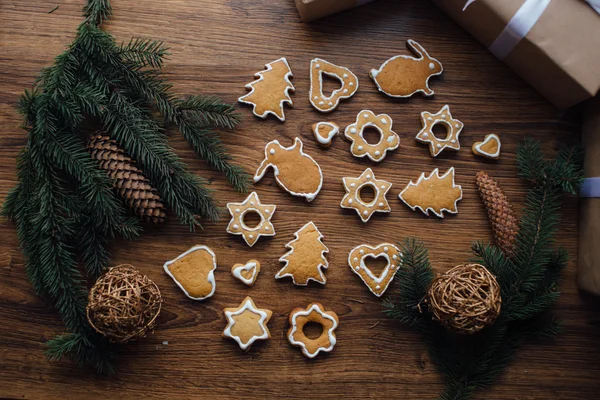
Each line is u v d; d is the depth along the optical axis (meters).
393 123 0.94
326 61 0.94
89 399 0.89
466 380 0.89
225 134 0.92
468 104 0.95
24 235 0.85
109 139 0.87
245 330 0.89
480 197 0.94
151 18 0.92
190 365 0.90
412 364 0.92
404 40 0.95
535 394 0.92
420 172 0.94
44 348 0.89
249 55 0.93
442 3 0.94
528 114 0.95
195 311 0.90
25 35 0.91
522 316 0.88
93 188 0.83
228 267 0.91
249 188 0.92
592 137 0.92
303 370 0.91
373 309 0.92
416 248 0.89
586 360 0.93
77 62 0.85
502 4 0.88
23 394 0.88
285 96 0.92
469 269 0.84
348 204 0.92
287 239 0.92
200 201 0.87
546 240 0.88
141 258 0.90
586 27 0.88
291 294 0.91
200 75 0.92
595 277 0.90
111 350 0.88
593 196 0.91
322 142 0.92
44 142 0.83
